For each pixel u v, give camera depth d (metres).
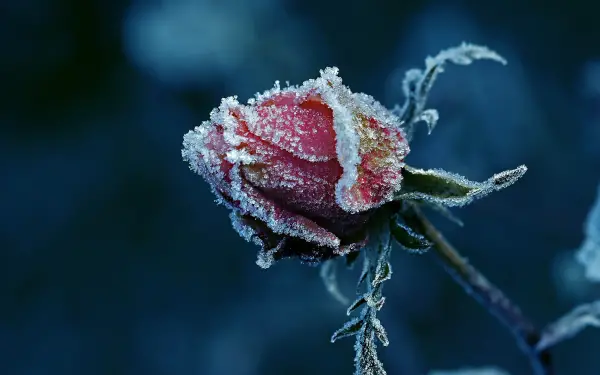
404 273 0.57
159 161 0.67
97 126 0.68
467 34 0.60
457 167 0.56
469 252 0.58
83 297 0.62
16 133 0.66
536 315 0.55
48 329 0.61
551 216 0.57
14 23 0.66
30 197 0.65
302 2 0.66
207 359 0.59
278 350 0.58
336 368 0.57
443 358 0.56
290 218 0.24
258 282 0.62
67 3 0.67
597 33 0.59
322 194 0.24
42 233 0.64
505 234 0.58
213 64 0.64
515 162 0.57
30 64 0.67
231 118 0.23
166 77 0.66
